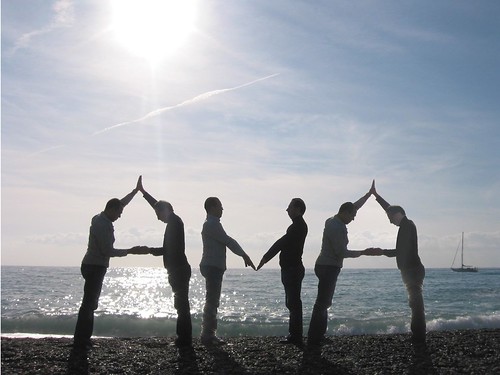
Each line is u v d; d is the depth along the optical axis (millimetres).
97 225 5746
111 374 4621
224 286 49438
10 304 26328
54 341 6727
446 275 89938
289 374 4676
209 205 6242
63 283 52844
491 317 15500
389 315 20297
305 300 30844
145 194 6539
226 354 5578
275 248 6391
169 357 5363
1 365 4887
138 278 83750
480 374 4684
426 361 5250
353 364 5102
